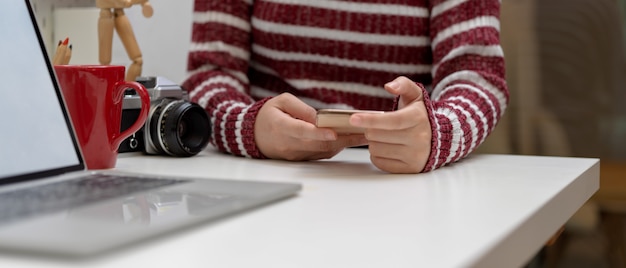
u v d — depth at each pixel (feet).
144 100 3.76
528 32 7.98
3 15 3.32
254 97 4.91
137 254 2.35
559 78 8.03
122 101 3.81
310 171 3.71
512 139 8.02
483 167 3.85
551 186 3.39
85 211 2.79
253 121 4.09
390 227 2.81
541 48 8.02
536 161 4.03
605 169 8.02
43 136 3.27
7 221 2.58
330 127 3.74
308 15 4.63
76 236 2.36
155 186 3.11
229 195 2.99
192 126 4.21
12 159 3.14
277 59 4.74
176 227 2.66
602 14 7.95
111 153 3.75
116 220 2.65
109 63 4.32
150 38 5.27
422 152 3.63
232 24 4.65
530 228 2.97
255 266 2.25
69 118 3.40
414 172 3.65
